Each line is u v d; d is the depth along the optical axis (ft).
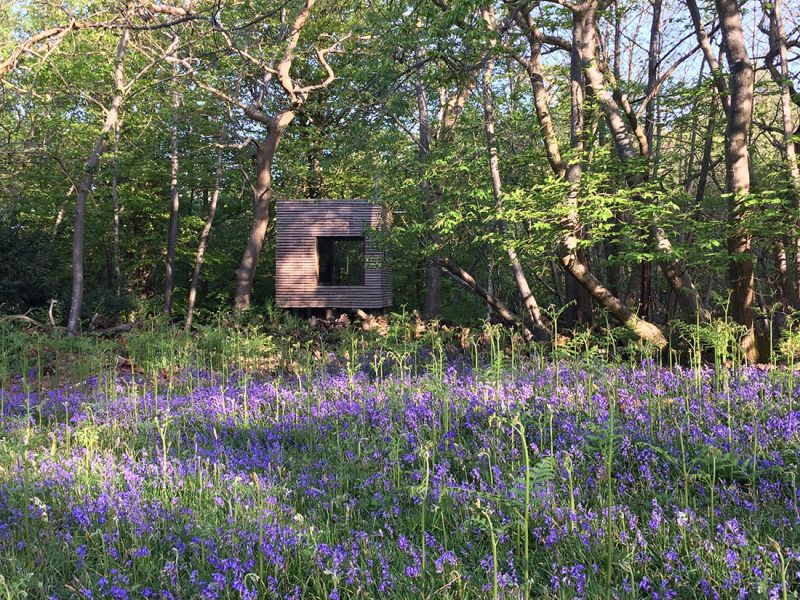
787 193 33.01
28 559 10.55
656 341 32.96
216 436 18.86
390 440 17.74
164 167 74.59
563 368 25.90
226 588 9.52
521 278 38.40
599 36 44.01
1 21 58.34
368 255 61.21
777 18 38.91
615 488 13.83
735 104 31.40
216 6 28.81
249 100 74.69
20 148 49.29
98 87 63.77
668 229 34.63
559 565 10.20
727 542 10.62
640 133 38.78
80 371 29.99
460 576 9.52
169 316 61.05
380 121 42.14
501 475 14.47
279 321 53.78
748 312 31.50
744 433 17.38
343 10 71.36
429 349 37.73
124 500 13.15
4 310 53.01
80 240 48.75
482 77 40.09
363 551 10.91
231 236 90.79
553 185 29.81
